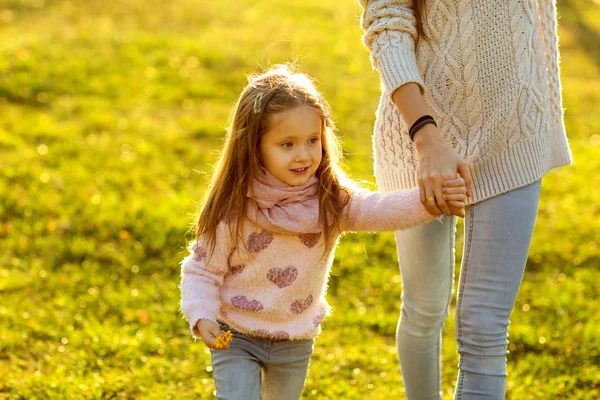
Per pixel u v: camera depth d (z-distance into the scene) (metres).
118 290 5.54
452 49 2.84
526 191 2.94
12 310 5.08
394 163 3.08
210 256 2.79
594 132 9.98
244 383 2.81
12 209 6.69
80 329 4.97
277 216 2.74
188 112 9.62
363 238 6.50
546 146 3.00
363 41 2.93
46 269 5.81
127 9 13.88
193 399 4.07
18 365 4.42
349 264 6.09
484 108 2.87
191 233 6.37
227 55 11.59
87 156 7.97
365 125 9.51
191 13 13.95
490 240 2.92
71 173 7.48
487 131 2.87
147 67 10.85
